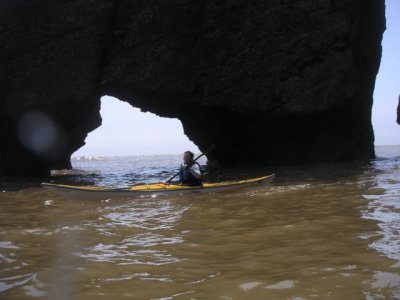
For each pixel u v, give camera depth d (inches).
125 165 1288.1
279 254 153.6
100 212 267.0
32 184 511.8
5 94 585.0
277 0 589.0
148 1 578.9
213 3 584.1
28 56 575.8
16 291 124.5
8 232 209.9
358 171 494.9
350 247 157.8
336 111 673.0
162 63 592.4
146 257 157.5
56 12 567.2
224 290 118.3
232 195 326.6
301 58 607.8
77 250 171.2
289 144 693.9
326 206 253.1
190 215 245.0
